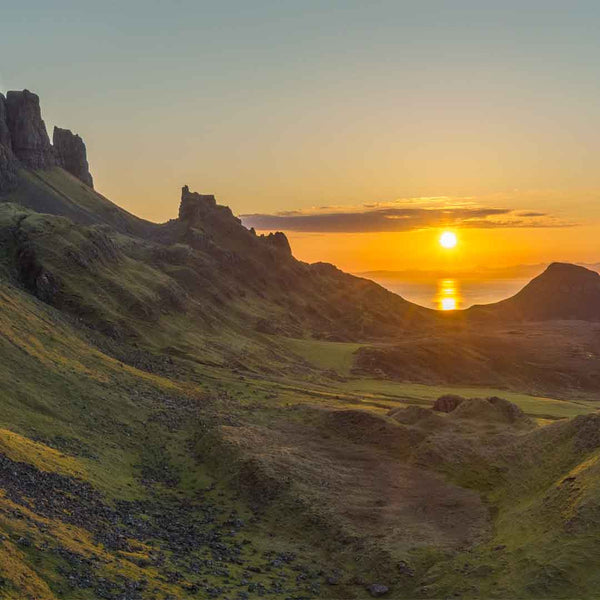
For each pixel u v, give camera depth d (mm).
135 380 165375
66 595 57219
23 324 157500
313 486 112875
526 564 80312
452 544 91688
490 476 112375
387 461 126500
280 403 179125
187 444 135000
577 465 104125
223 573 79625
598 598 71125
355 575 86188
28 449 94438
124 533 81375
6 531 62844
